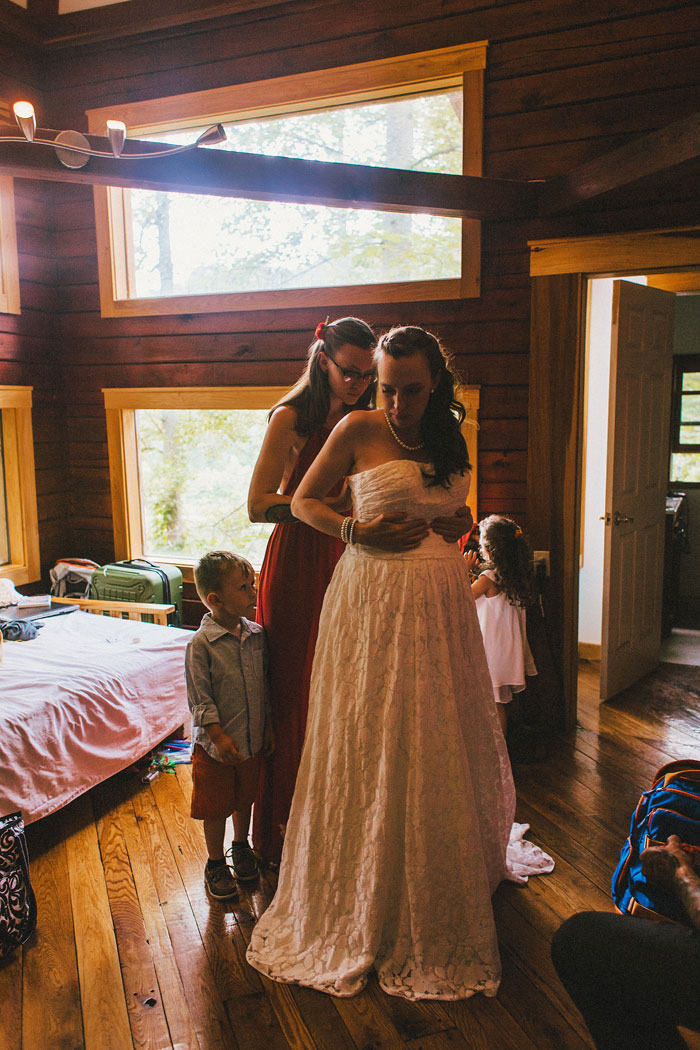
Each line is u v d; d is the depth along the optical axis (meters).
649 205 3.52
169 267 4.66
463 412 2.01
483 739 2.13
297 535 2.44
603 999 1.41
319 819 2.08
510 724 3.71
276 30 4.05
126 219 4.71
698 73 3.36
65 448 5.05
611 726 3.85
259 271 4.44
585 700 4.22
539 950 2.15
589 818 2.92
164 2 4.20
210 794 2.38
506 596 3.39
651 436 4.36
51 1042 1.87
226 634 2.40
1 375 4.53
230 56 4.17
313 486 2.04
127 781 3.29
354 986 1.99
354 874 2.04
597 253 3.57
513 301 3.81
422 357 1.83
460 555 2.08
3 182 4.46
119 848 2.76
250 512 2.36
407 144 4.03
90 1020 1.94
